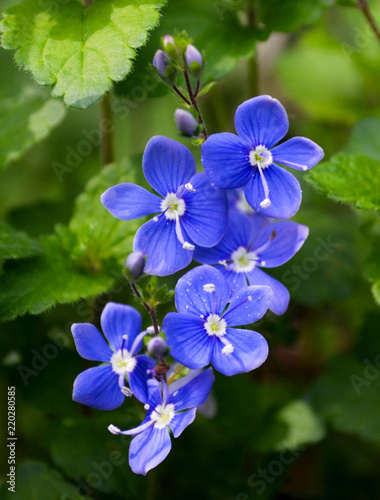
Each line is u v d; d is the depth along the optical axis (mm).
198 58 146
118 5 164
